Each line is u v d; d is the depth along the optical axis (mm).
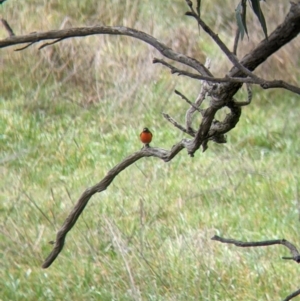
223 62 14555
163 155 4395
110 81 14656
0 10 16719
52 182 11727
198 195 10914
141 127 13508
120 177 11625
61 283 8852
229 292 8438
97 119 13828
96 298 8484
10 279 8914
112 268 8906
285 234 9672
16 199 10992
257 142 12852
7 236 9664
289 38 3854
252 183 11203
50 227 10148
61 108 14266
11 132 13383
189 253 9055
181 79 14570
